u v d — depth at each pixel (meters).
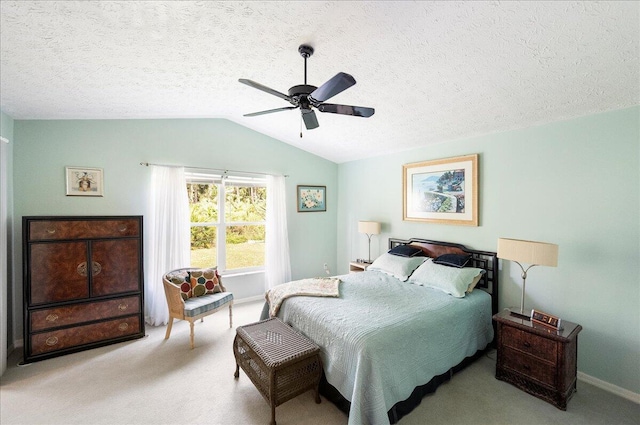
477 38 1.80
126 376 2.45
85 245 2.88
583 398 2.20
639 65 1.80
